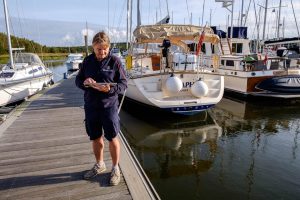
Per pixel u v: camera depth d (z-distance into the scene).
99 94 2.50
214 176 4.32
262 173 4.42
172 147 5.68
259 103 10.03
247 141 6.02
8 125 4.96
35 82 10.65
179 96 7.05
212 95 7.10
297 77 9.78
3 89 8.72
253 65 10.17
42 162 3.31
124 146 3.88
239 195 3.75
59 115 5.77
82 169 3.12
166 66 7.13
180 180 4.20
